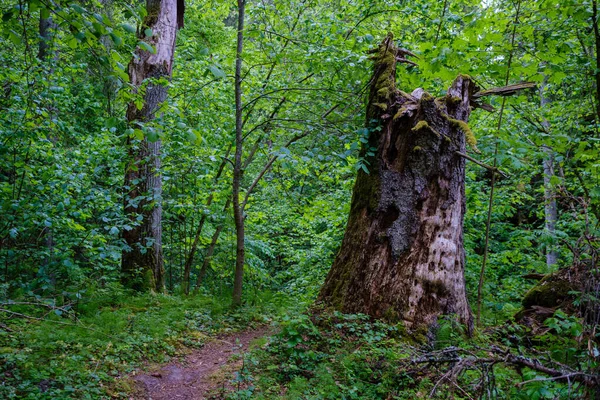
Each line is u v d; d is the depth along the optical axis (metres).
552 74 6.25
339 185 10.90
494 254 9.69
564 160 7.20
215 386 4.27
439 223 5.46
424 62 6.22
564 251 7.82
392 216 5.59
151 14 7.53
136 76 7.38
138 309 6.31
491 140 6.23
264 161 11.22
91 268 7.86
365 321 5.25
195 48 9.96
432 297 5.30
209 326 6.14
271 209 12.20
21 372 3.79
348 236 5.88
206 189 8.27
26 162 5.93
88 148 7.21
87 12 3.01
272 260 14.38
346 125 6.52
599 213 4.94
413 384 4.12
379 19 8.32
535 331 5.27
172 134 6.68
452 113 5.70
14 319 4.89
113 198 6.70
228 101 8.75
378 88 5.84
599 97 6.19
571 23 6.57
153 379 4.36
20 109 5.61
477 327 6.07
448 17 6.63
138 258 7.48
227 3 9.74
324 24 7.08
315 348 4.81
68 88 8.02
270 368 4.45
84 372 4.03
